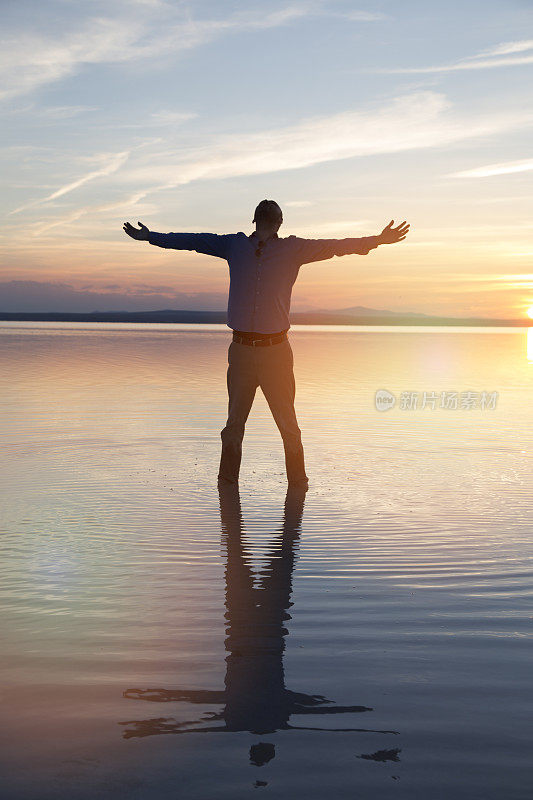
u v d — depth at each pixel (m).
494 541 3.92
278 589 3.12
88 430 8.10
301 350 28.84
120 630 2.64
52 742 1.84
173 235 6.05
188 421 8.83
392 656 2.41
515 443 7.50
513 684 2.19
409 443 7.49
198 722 1.95
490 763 1.74
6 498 4.94
